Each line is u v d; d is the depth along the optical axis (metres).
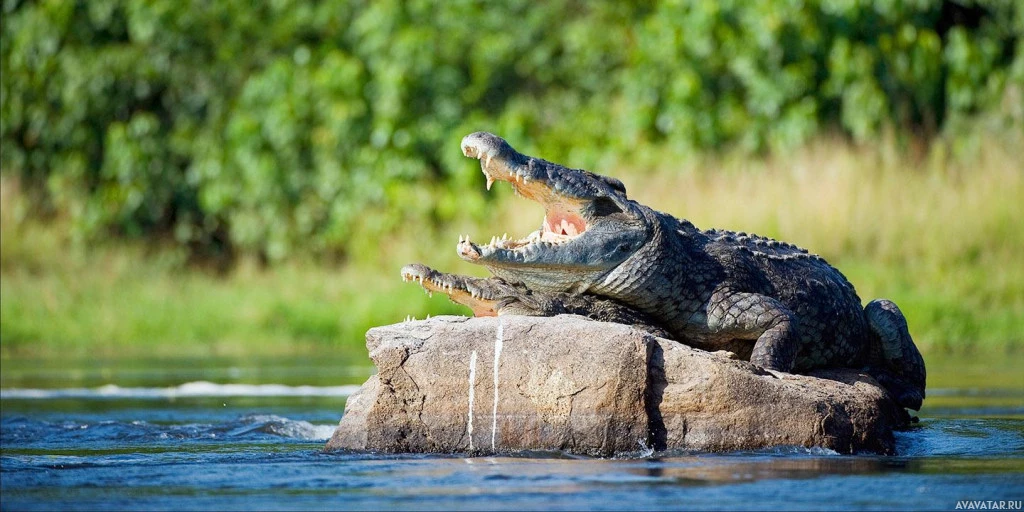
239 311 67.00
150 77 84.06
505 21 86.75
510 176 28.48
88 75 83.44
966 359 54.09
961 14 85.50
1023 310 61.41
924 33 80.38
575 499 20.16
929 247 66.38
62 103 84.38
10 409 38.00
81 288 71.38
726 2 77.12
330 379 47.38
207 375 49.50
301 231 79.06
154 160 82.62
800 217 67.62
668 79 77.56
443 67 80.81
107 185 82.62
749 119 77.19
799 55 77.12
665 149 76.06
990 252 66.50
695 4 77.25
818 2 77.56
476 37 84.44
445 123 79.19
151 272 75.94
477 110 81.81
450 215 74.94
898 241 67.00
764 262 30.50
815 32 76.81
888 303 31.89
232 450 26.94
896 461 24.36
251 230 79.75
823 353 30.62
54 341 64.12
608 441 24.53
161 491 21.47
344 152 78.31
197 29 85.25
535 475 22.31
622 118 78.00
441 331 25.86
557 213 29.89
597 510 19.34
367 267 73.06
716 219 67.50
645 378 24.75
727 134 76.50
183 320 66.62
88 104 83.81
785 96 76.56
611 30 85.25
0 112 83.44
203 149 81.75
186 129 83.38
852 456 24.81
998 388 42.44
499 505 19.77
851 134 78.12
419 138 78.12
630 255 28.66
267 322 66.12
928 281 63.56
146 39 84.19
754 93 76.88
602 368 24.70
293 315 65.81
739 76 78.56
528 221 70.31
